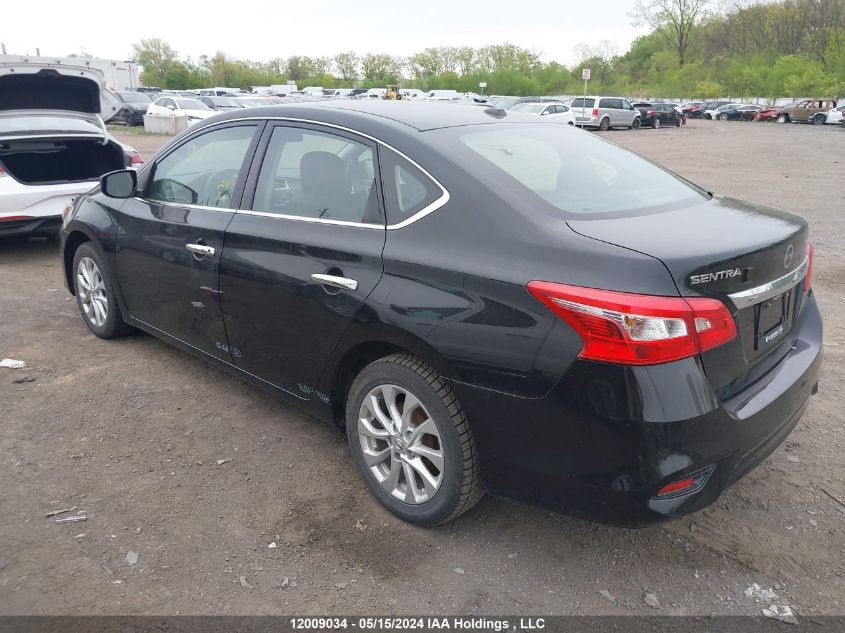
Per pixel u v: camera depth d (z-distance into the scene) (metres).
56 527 2.97
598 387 2.33
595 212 2.77
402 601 2.60
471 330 2.58
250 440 3.71
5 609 2.52
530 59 95.38
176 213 3.99
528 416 2.50
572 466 2.46
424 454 2.88
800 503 3.19
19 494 3.20
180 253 3.91
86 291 5.05
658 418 2.29
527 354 2.46
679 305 2.27
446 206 2.78
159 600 2.58
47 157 7.70
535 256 2.50
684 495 2.42
